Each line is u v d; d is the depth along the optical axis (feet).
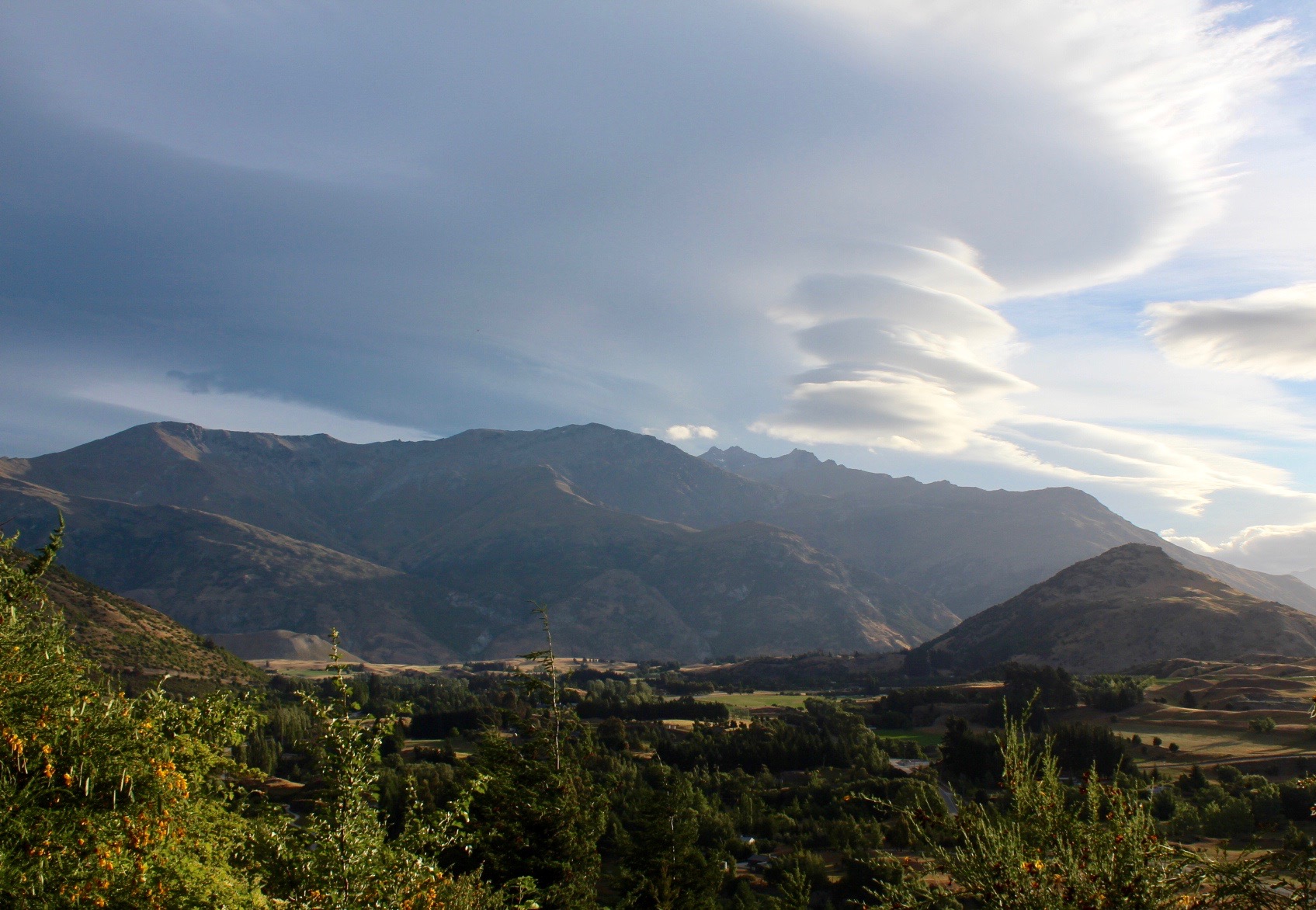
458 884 47.83
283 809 39.55
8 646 36.73
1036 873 26.45
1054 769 30.30
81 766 34.19
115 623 310.04
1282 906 24.50
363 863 34.88
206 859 35.19
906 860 29.55
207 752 41.16
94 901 29.86
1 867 28.94
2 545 41.91
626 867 115.14
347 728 36.29
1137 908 25.22
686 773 241.76
